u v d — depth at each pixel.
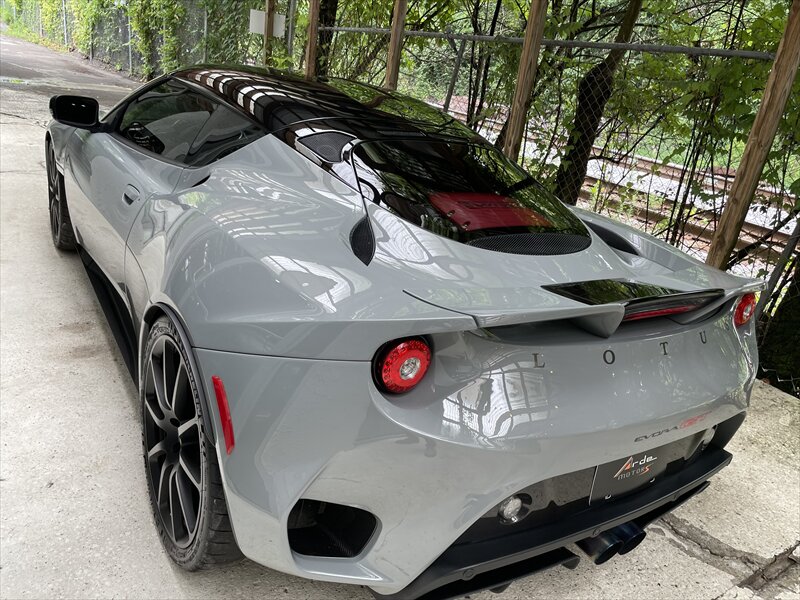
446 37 5.21
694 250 4.50
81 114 2.85
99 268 2.92
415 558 1.43
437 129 2.31
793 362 3.73
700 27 4.78
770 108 3.13
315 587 1.81
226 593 1.74
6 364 2.66
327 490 1.39
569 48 4.99
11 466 2.09
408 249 1.61
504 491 1.42
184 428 1.68
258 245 1.61
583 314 1.42
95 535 1.86
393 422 1.32
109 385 2.62
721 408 1.78
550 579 1.98
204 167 2.16
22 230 4.13
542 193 2.24
